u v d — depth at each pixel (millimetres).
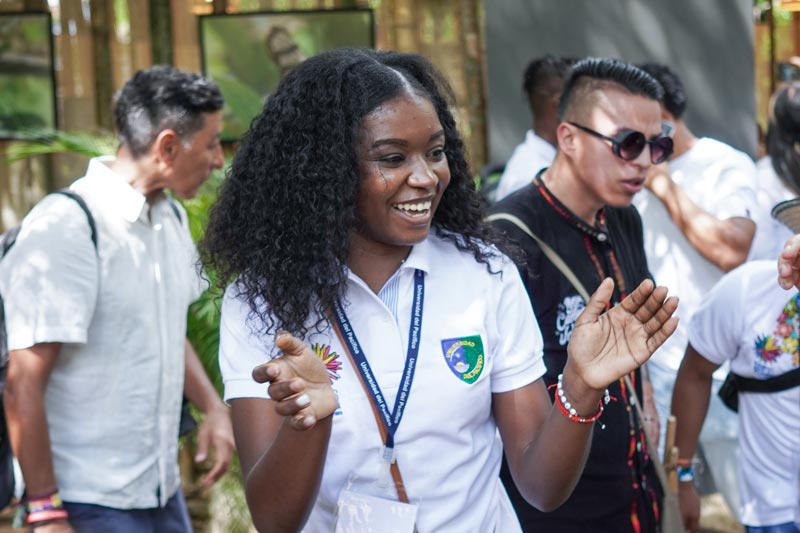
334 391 2439
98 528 4094
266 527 2445
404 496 2543
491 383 2689
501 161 7000
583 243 3812
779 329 3816
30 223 3977
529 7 6906
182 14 7949
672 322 2402
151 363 4195
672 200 5160
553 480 2500
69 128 7965
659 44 6848
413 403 2557
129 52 7969
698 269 5215
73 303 3928
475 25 7906
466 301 2646
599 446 3615
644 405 4207
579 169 3816
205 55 7914
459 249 2727
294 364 2303
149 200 4270
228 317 2646
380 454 2553
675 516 3789
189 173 4289
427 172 2531
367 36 7879
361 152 2541
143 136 4188
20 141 7945
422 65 2734
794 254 2938
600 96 3814
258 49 7906
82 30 7926
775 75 8266
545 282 3699
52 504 3930
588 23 6871
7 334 3900
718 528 6453
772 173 5426
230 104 7215
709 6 6801
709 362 4090
